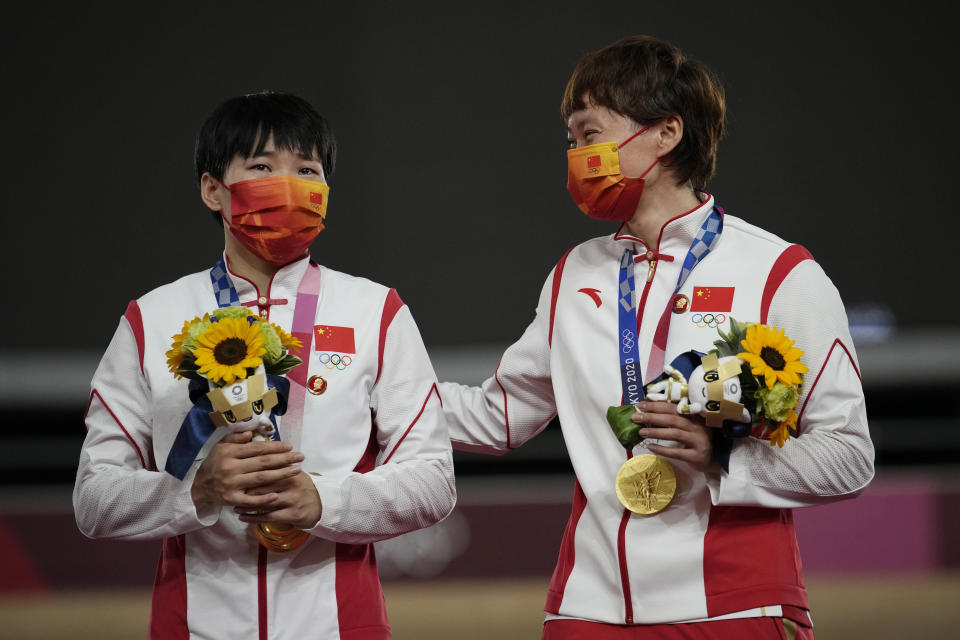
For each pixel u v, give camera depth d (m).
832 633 12.32
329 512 6.43
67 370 18.52
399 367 7.11
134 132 18.69
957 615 12.89
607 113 7.14
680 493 6.79
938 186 18.16
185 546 6.74
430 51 18.42
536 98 18.34
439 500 6.88
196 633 6.56
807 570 14.79
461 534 14.93
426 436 7.01
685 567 6.67
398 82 18.48
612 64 7.16
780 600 6.57
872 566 14.75
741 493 6.52
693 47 18.17
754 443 6.61
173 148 18.69
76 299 18.73
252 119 6.96
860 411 6.71
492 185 18.44
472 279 18.52
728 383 6.20
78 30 18.58
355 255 18.59
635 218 7.34
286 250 6.92
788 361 6.26
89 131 18.64
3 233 18.67
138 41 18.61
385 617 6.97
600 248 7.62
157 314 7.03
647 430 6.39
